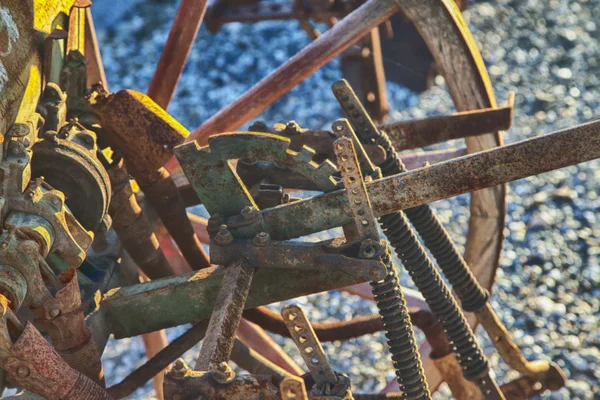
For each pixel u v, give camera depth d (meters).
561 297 9.24
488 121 4.96
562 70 12.89
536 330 8.84
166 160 4.18
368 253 3.61
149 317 3.95
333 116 11.73
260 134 3.61
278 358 6.14
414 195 3.57
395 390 6.02
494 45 13.38
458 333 4.24
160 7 14.27
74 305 3.45
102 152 4.03
